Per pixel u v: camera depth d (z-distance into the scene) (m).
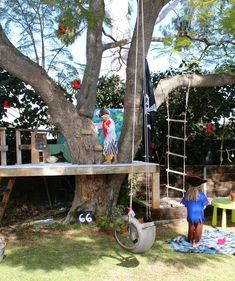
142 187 8.33
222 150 9.45
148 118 6.51
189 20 7.73
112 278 4.40
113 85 9.31
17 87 8.41
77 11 5.86
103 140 7.03
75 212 6.81
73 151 6.73
